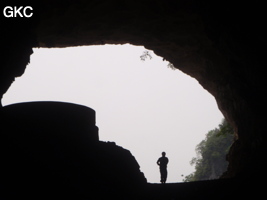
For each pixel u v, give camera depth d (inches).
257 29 514.0
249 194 319.9
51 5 669.3
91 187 272.1
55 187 252.4
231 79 729.0
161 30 791.1
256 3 492.1
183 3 685.3
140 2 694.5
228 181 409.1
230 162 746.8
